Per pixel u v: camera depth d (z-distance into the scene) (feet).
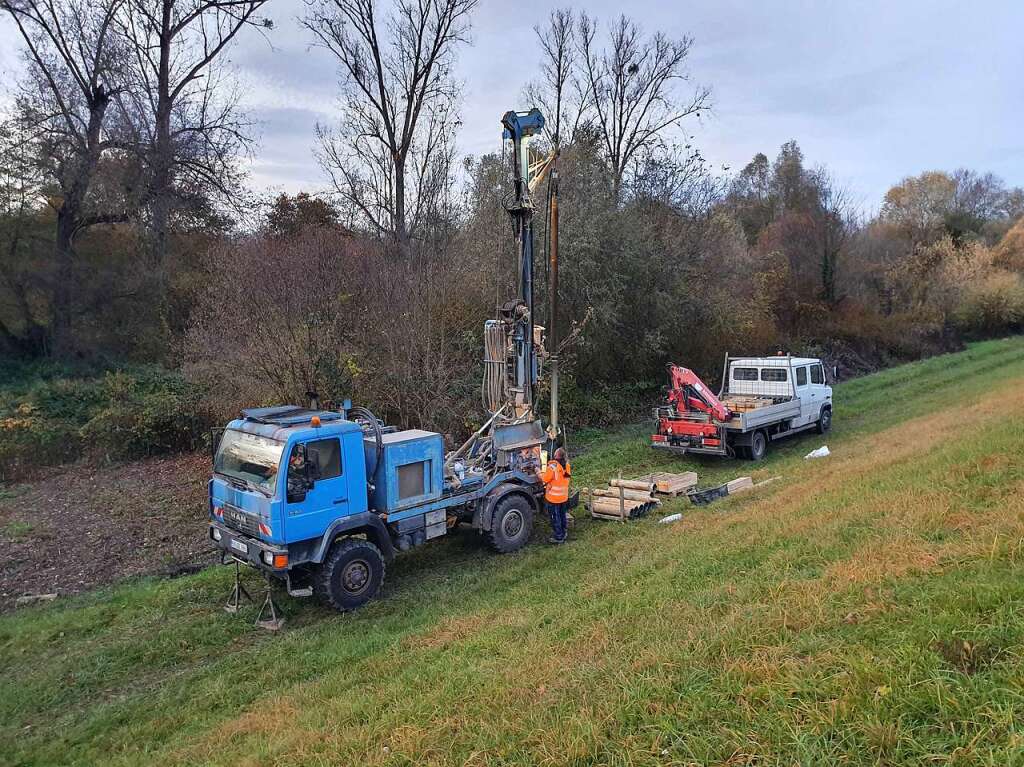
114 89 62.49
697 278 72.54
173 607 25.09
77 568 30.37
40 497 41.01
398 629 22.21
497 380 32.22
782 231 112.57
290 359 43.42
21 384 56.70
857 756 9.45
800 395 50.78
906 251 140.77
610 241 62.13
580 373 64.95
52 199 62.69
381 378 47.06
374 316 47.16
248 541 23.50
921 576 14.98
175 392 55.77
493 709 13.67
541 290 57.11
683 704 11.87
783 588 16.39
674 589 19.21
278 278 43.32
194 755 15.25
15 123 58.59
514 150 31.60
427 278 49.93
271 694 18.58
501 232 54.60
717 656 13.53
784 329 100.07
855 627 13.29
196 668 20.77
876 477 26.78
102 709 18.52
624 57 85.46
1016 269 144.25
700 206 75.36
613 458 48.03
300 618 24.00
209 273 53.26
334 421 25.07
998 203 198.08
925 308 121.29
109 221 65.36
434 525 27.40
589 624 18.08
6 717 18.48
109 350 64.90
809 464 39.17
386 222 62.80
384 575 27.61
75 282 62.34
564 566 26.76
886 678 10.90
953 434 33.30
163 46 68.59
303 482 22.75
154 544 33.19
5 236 59.82
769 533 22.29
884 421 57.06
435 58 65.62
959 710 9.84
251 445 24.08
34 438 46.85
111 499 40.40
